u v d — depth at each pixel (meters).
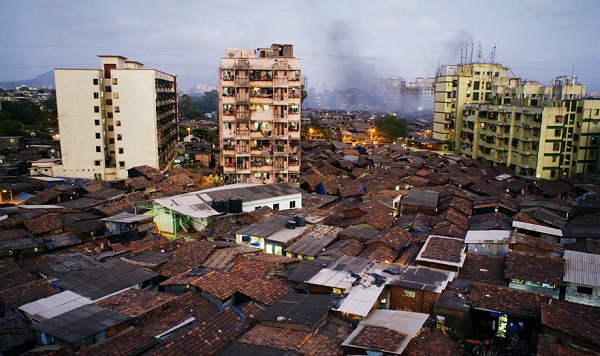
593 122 89.88
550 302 28.28
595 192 70.25
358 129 176.62
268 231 44.91
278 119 84.31
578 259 34.59
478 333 28.59
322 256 39.00
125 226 47.78
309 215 53.28
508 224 48.38
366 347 22.16
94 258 37.81
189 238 50.75
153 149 96.56
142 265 35.72
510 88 115.12
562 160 92.62
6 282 32.09
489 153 110.88
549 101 96.94
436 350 23.55
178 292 31.98
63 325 24.14
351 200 66.38
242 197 60.03
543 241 40.53
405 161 104.50
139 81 94.06
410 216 56.12
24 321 26.86
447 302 29.03
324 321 26.14
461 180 80.44
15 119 148.12
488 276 34.81
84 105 93.06
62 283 31.33
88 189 71.31
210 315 28.22
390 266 34.31
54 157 108.44
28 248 40.91
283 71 83.44
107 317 25.09
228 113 83.69
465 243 40.25
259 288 30.59
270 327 25.45
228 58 82.56
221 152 88.69
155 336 24.91
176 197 56.84
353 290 29.09
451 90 134.25
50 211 55.09
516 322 27.91
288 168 85.31
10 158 99.44
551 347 23.00
